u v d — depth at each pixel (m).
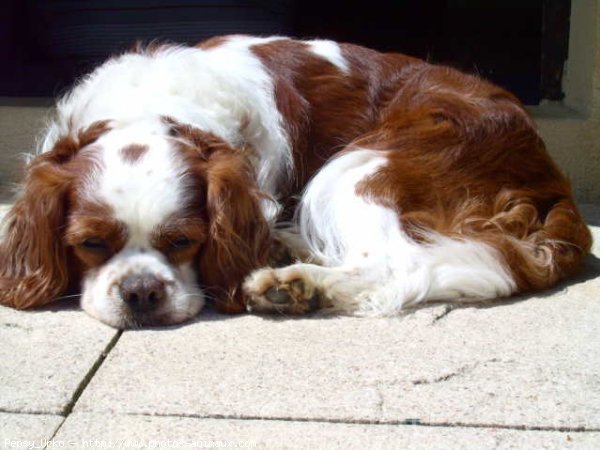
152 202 0.97
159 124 1.05
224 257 1.01
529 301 1.03
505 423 0.81
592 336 0.94
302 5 2.42
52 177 1.00
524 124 1.13
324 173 1.11
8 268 1.03
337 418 0.81
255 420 0.81
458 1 2.41
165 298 0.96
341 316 0.99
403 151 1.09
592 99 1.40
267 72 1.15
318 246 1.10
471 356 0.90
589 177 1.42
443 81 1.16
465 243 1.04
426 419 0.81
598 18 1.38
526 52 2.36
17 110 1.45
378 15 2.45
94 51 1.69
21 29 1.88
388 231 1.05
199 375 0.87
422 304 1.02
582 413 0.82
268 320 0.98
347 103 1.16
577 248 1.09
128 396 0.84
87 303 0.99
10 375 0.87
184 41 1.63
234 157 1.04
